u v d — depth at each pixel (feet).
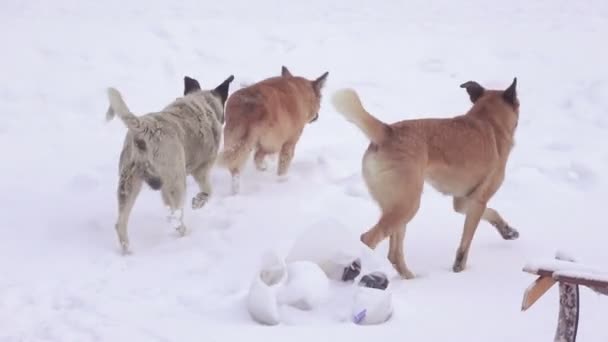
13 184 33.58
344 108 24.73
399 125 25.64
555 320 21.25
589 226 29.99
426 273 26.09
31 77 45.75
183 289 24.22
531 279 25.14
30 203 31.76
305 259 23.67
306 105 35.99
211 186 33.04
